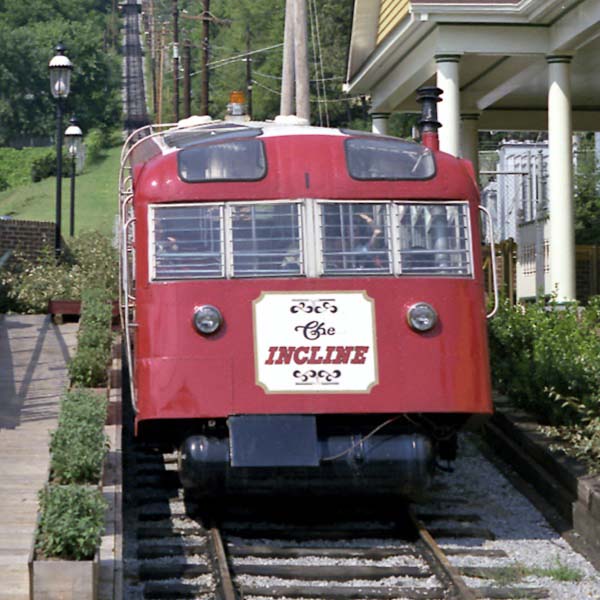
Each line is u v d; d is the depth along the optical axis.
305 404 18.14
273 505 20.22
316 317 18.34
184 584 16.09
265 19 162.38
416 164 19.11
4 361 28.84
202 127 21.81
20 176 168.12
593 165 56.34
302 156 18.86
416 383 18.39
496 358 28.12
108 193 135.88
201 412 17.97
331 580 16.72
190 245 18.44
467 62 37.97
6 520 16.81
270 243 18.52
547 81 42.91
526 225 50.38
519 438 23.28
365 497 20.06
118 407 23.28
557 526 19.64
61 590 13.50
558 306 33.78
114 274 38.19
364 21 41.66
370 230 18.72
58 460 17.08
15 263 40.12
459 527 19.47
